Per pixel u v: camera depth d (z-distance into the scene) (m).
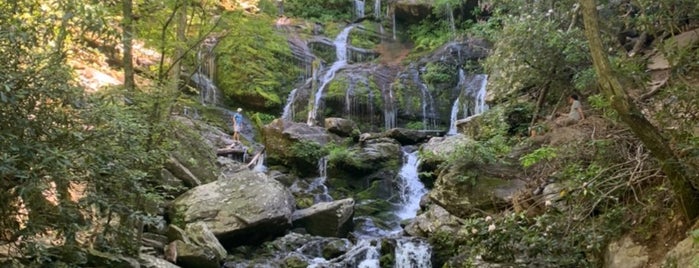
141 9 8.80
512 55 9.88
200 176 10.74
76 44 6.06
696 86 5.52
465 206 8.06
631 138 5.98
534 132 9.24
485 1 17.36
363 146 14.22
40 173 4.48
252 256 9.25
